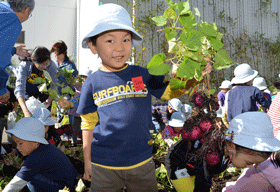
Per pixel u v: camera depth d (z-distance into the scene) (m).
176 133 3.64
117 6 1.59
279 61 10.82
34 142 2.21
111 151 1.62
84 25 8.12
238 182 1.81
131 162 1.61
